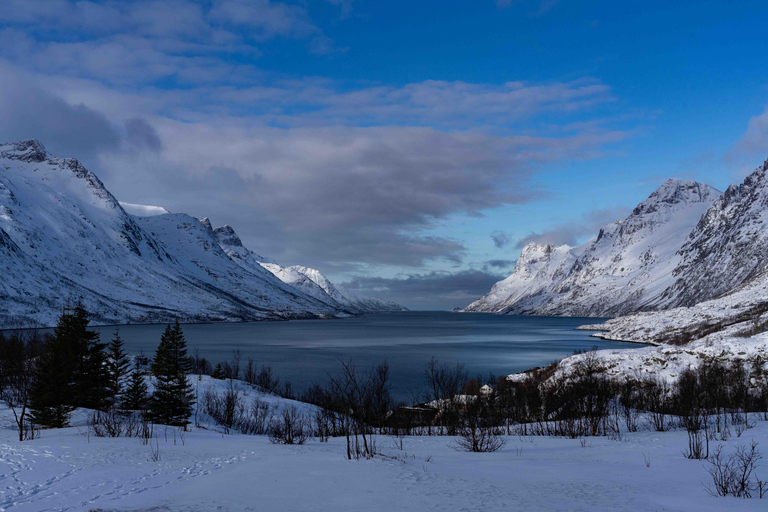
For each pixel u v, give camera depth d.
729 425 41.38
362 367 143.62
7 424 50.78
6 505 17.39
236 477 21.33
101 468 23.64
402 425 52.94
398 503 16.42
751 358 71.19
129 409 62.53
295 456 27.91
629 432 42.69
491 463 25.97
